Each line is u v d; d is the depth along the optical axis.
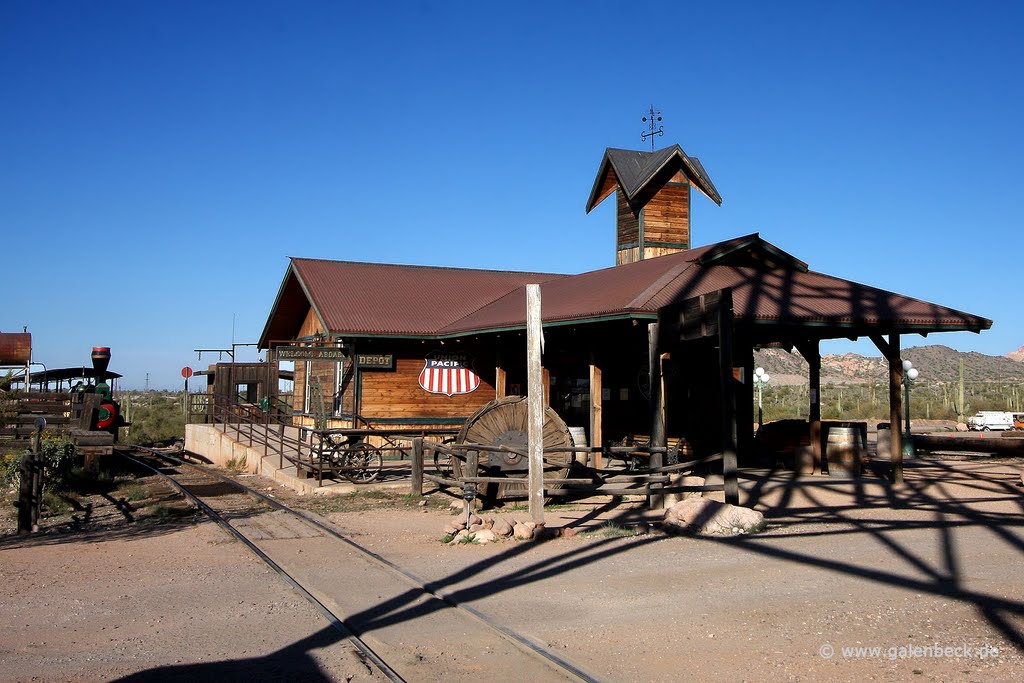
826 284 18.48
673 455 18.45
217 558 10.27
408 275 26.59
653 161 24.53
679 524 11.46
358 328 21.41
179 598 8.31
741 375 20.28
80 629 7.28
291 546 10.90
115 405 26.83
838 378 103.81
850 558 9.61
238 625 7.39
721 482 13.97
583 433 18.30
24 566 9.80
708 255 18.25
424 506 14.23
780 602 7.89
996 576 8.66
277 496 16.03
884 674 5.96
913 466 19.92
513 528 11.14
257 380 29.97
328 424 23.61
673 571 9.18
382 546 10.77
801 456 18.08
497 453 14.52
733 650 6.54
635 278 18.89
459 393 23.11
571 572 9.21
